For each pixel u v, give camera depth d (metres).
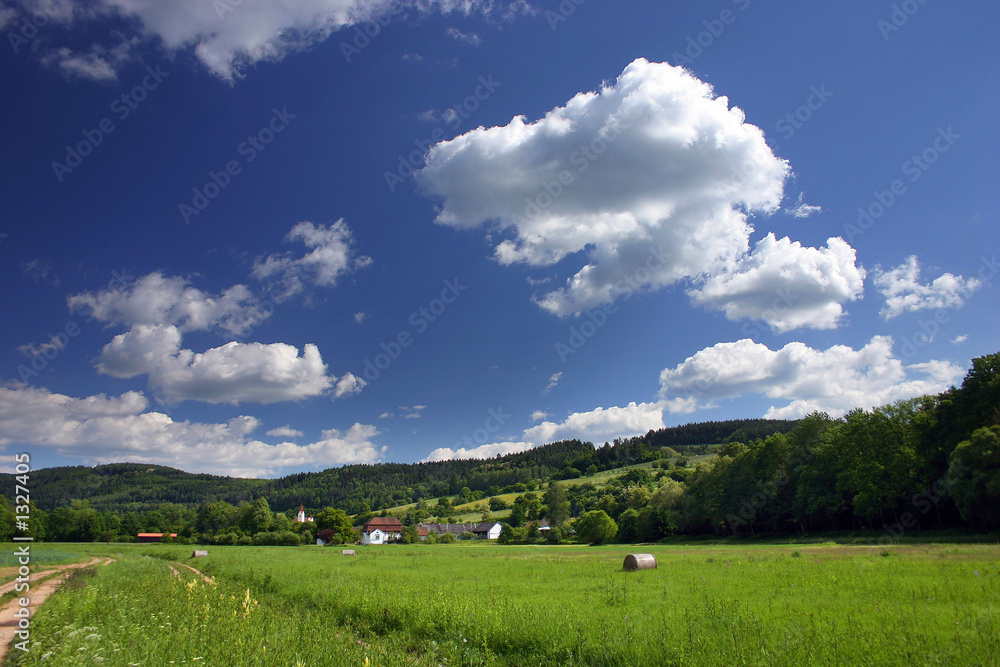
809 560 31.91
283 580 27.53
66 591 21.98
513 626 14.72
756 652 11.02
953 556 29.09
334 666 11.68
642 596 19.66
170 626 14.09
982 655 10.28
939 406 54.84
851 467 59.28
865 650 10.79
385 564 42.47
